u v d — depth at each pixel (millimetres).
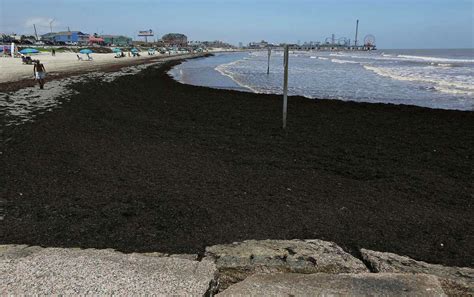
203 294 3047
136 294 3008
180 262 3559
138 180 6789
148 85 26391
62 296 2955
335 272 3604
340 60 79250
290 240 4336
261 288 3176
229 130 11852
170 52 132375
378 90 25609
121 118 13359
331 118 14500
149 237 4520
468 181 7312
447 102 20500
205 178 7000
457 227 5090
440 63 64250
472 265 4070
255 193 6238
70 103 16312
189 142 10070
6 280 3148
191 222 4992
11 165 7613
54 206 5520
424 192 6586
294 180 7043
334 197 6168
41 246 4211
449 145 10516
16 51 61562
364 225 5062
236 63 68812
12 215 5188
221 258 3781
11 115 12992
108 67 46531
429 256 4250
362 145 10227
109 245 4293
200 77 37000
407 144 10523
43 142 9578
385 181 7156
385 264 3809
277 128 12344
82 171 7297
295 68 50781
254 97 20547
